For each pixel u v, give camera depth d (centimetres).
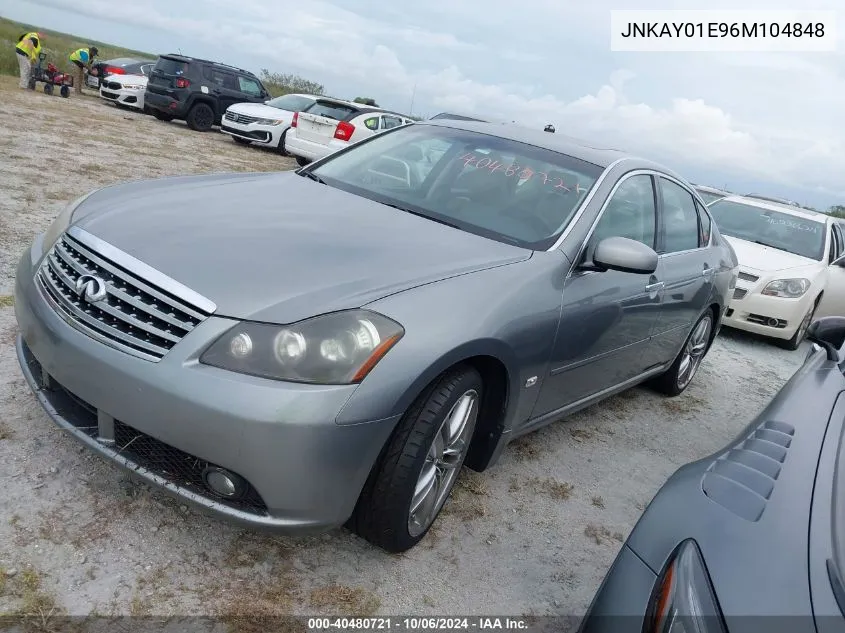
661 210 423
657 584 157
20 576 225
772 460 191
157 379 221
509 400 291
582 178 362
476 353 256
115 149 1048
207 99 1730
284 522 227
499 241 316
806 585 145
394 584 261
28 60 1695
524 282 288
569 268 316
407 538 265
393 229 303
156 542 254
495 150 381
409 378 231
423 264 272
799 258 798
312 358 220
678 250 441
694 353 529
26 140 952
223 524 270
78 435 246
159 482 233
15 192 662
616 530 334
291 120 1592
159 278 235
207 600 234
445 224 324
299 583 250
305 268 249
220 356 220
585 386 366
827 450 193
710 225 512
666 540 167
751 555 154
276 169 1284
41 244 291
